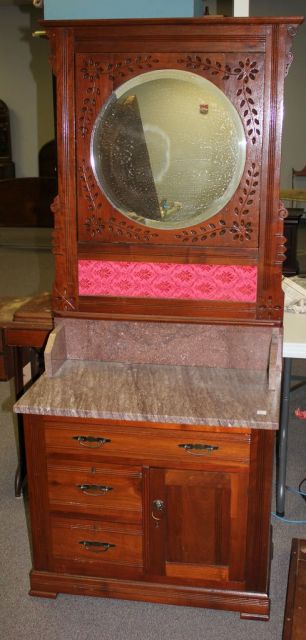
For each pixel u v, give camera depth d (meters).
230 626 2.01
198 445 1.88
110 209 2.04
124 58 1.93
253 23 1.83
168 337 2.14
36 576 2.11
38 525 2.06
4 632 1.99
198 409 1.87
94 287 2.13
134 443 1.91
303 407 3.52
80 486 1.99
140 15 2.00
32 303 2.60
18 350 2.60
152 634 1.98
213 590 2.03
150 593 2.06
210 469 1.90
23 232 8.26
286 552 2.36
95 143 2.00
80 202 2.05
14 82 9.05
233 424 1.81
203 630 2.00
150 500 1.97
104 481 1.97
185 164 1.98
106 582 2.08
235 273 2.04
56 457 1.98
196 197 2.00
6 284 5.78
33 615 2.06
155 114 1.96
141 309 2.12
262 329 2.07
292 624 1.95
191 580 2.03
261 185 1.96
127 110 1.96
